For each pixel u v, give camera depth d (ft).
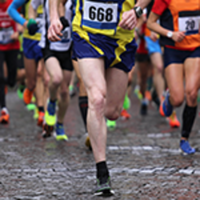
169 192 39.86
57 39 41.65
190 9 54.95
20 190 40.68
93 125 39.19
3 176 45.42
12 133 72.54
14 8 71.67
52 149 59.26
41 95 79.36
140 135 70.18
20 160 52.49
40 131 74.84
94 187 41.42
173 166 49.24
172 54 55.88
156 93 97.50
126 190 40.47
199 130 74.13
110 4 40.34
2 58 88.02
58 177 45.03
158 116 93.71
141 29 94.32
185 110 55.83
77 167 49.11
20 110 105.29
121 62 42.11
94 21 40.34
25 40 80.02
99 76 39.58
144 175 45.60
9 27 88.94
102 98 39.14
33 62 80.94
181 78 55.77
